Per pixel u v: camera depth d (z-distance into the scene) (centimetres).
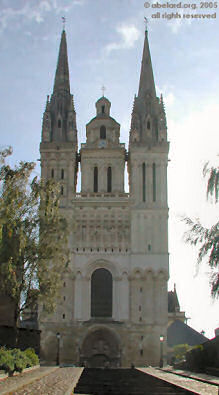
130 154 10269
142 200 9938
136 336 9300
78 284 9581
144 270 9569
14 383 3084
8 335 5844
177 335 12588
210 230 3809
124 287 9562
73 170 10225
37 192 6228
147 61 11081
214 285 3703
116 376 4466
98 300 9531
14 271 5478
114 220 9862
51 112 10656
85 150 10388
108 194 10019
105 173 10300
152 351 9212
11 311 6322
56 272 6369
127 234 9800
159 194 9969
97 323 9319
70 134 10400
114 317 9425
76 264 9656
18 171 6025
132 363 8900
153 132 10356
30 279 6000
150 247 9681
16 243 5603
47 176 10200
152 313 9394
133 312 9400
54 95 10844
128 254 9694
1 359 3853
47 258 6200
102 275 9669
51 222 6359
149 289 9506
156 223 9812
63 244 6644
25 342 6438
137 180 10062
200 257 3756
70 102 10681
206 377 4228
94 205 9931
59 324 9331
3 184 5766
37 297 6053
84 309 9469
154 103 10631
